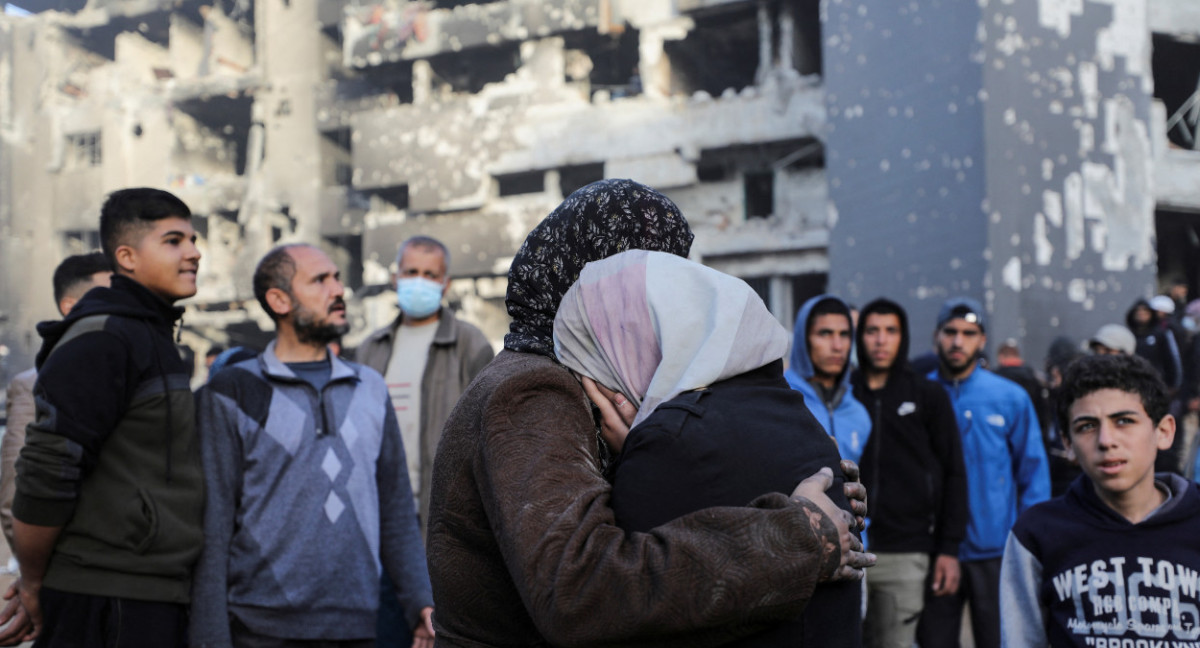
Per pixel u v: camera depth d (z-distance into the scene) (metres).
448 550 1.10
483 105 19.83
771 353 1.12
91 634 2.09
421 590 2.68
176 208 2.39
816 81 16.50
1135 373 1.98
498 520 0.99
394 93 21.94
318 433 2.50
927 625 3.73
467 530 1.08
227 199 23.69
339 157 23.69
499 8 19.50
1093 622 1.99
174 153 25.12
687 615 0.88
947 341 4.06
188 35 26.11
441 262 3.70
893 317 3.75
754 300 1.14
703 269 1.15
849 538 0.98
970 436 3.93
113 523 2.13
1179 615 1.92
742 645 0.94
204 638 2.24
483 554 1.08
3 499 2.59
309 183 22.73
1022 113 12.53
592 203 1.22
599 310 1.12
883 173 13.46
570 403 1.08
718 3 17.38
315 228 22.56
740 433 1.01
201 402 2.41
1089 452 2.01
